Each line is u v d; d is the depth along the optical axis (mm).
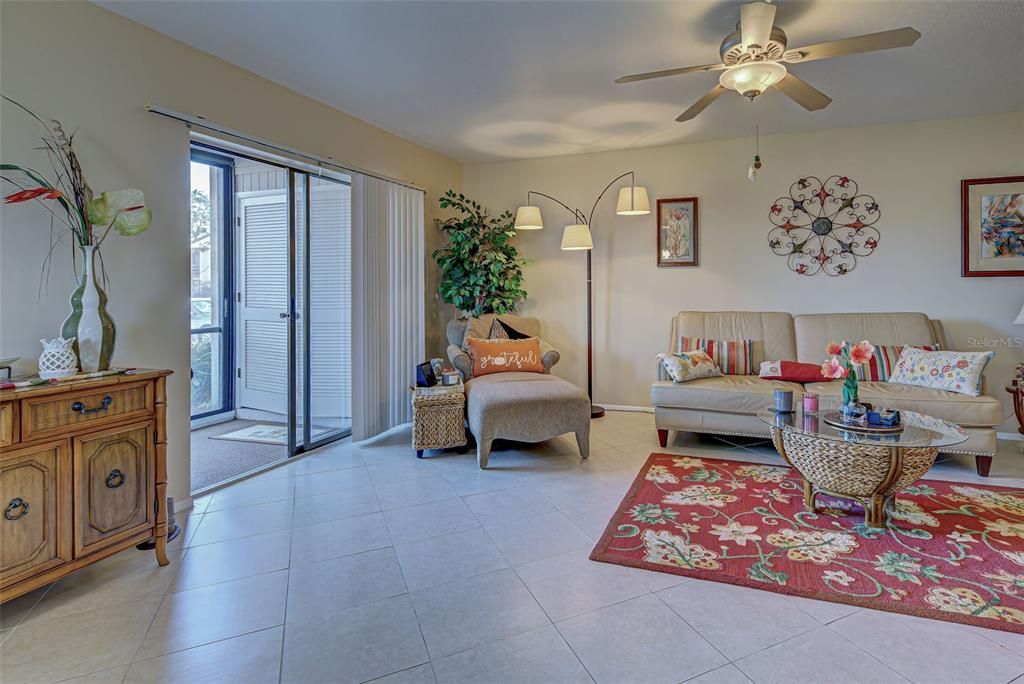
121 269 2307
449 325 4469
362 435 3732
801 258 4160
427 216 4570
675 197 4469
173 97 2516
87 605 1732
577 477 2982
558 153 4707
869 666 1423
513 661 1458
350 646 1526
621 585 1844
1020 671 1397
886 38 1950
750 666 1430
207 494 2736
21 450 1592
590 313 4555
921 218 3857
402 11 2322
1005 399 3721
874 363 3490
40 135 2020
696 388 3461
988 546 2098
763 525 2318
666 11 2322
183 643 1536
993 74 3000
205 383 4430
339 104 3449
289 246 3336
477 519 2412
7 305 1941
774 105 3516
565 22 2430
